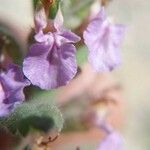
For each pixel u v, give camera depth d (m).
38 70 0.06
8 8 0.14
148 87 0.15
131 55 0.15
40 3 0.07
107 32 0.07
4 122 0.07
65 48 0.06
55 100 0.08
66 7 0.07
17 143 0.08
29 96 0.07
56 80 0.06
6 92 0.06
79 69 0.07
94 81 0.11
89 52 0.07
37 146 0.07
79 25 0.07
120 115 0.12
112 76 0.14
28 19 0.12
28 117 0.07
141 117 0.14
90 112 0.09
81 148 0.11
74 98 0.10
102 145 0.09
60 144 0.10
